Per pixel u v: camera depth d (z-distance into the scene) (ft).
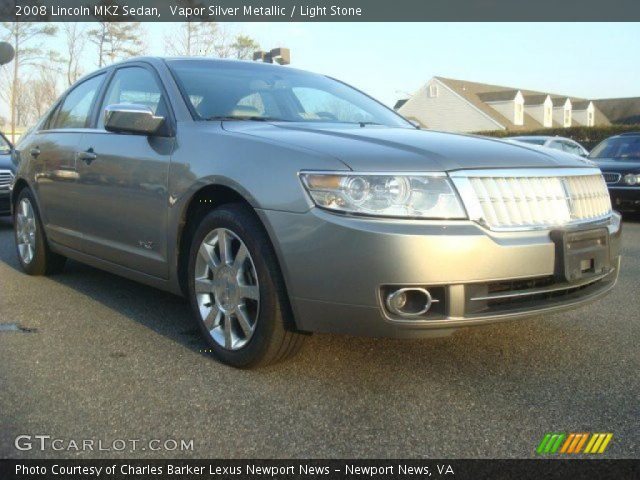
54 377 10.43
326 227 9.25
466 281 9.14
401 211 9.16
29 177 17.12
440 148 10.05
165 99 12.94
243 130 11.27
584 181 10.96
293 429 8.72
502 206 9.64
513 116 156.66
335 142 10.14
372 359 11.21
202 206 11.64
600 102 219.82
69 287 16.46
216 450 8.16
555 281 9.97
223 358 10.93
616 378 10.50
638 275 18.69
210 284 11.15
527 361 11.23
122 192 13.00
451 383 10.25
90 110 15.44
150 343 12.08
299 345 10.35
